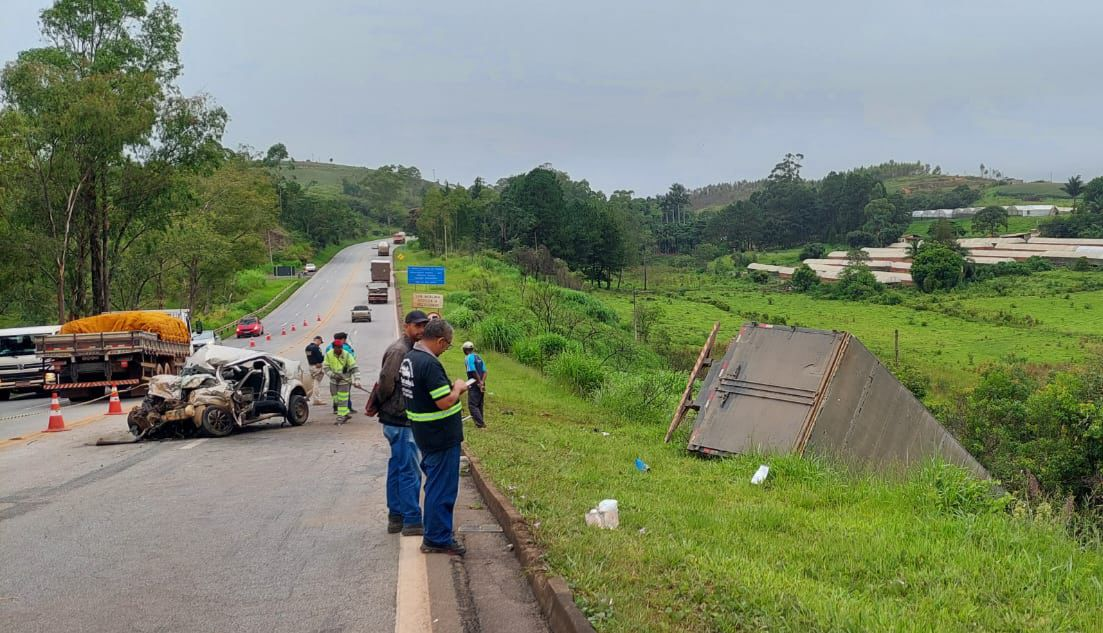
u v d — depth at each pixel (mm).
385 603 5074
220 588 5391
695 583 4961
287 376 15664
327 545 6477
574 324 51000
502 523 6973
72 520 7539
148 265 58969
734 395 13297
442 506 6047
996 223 164250
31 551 6406
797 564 5680
